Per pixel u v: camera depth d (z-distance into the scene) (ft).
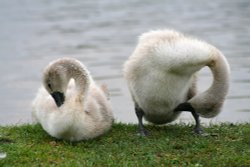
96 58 132.77
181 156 40.88
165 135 47.26
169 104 47.50
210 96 46.32
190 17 216.54
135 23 206.90
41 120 47.62
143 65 46.60
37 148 42.98
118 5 279.28
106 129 48.83
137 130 49.85
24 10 272.10
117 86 96.07
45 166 38.91
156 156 41.11
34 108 51.55
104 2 297.12
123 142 45.01
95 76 107.86
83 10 262.47
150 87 46.62
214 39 156.35
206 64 46.19
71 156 41.39
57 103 46.32
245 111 73.26
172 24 198.08
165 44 45.60
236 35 161.89
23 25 217.77
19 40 177.27
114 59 129.70
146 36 48.26
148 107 48.08
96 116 47.47
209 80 96.32
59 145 44.50
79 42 164.55
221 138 45.68
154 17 224.12
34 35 187.52
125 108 76.28
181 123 53.36
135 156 41.22
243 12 222.69
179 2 280.72
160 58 45.37
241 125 50.80
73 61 47.06
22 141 45.27
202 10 240.73
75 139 46.01
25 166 39.09
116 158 40.68
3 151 41.78
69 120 44.65
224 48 138.82
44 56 142.00
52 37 180.24
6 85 104.27
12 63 132.98
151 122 50.75
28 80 109.29
